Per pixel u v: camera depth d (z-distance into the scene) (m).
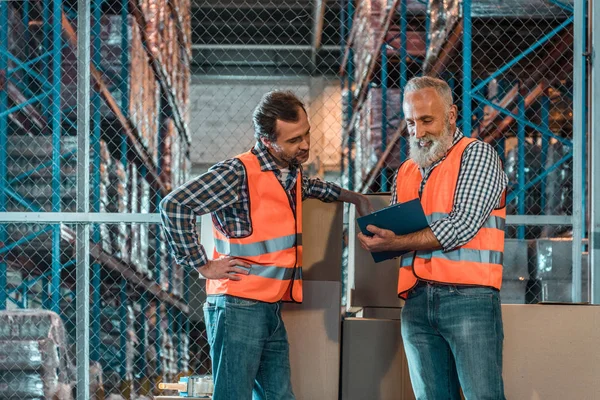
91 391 6.99
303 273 3.96
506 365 3.72
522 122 6.39
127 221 5.36
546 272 5.95
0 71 7.09
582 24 5.51
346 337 3.92
